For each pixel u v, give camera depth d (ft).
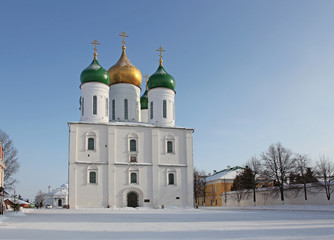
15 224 80.79
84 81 196.44
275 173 207.72
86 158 179.93
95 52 204.13
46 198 426.10
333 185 171.83
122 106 215.10
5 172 201.16
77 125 182.39
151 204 183.42
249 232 59.06
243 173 249.14
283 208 185.26
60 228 69.51
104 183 179.22
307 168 203.21
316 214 121.39
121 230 64.39
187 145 196.44
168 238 51.57
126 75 217.77
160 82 206.39
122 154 185.68
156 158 189.37
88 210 163.94
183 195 189.88
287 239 49.42
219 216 112.27
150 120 206.18
